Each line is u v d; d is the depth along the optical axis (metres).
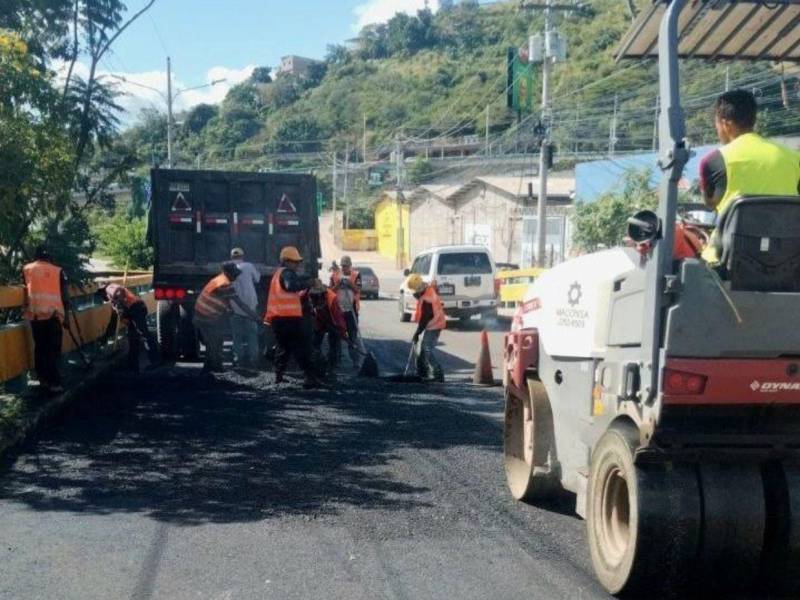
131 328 13.14
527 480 6.56
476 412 10.25
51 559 5.39
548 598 4.91
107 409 9.97
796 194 4.86
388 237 72.69
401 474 7.45
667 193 4.59
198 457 7.89
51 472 7.36
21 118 10.23
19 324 10.02
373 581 5.11
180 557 5.45
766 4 5.03
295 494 6.82
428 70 96.25
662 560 4.70
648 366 4.65
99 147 13.84
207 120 106.94
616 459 4.94
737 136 4.99
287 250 11.78
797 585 4.89
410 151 84.00
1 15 12.10
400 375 12.92
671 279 4.52
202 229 14.05
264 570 5.25
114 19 13.66
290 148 93.56
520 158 51.75
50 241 11.62
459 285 22.73
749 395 4.57
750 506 4.72
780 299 4.54
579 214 28.89
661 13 5.37
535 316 6.80
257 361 12.98
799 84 14.55
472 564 5.40
